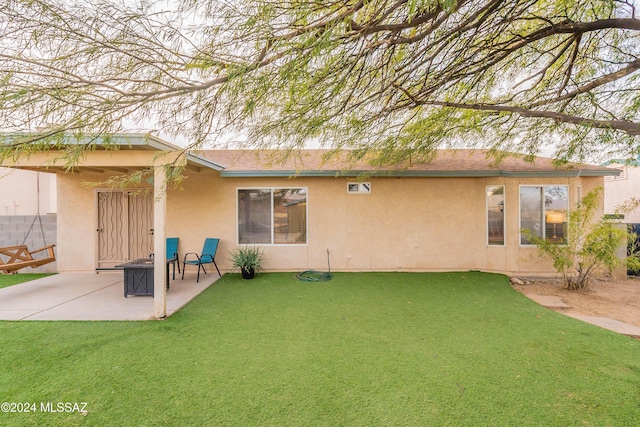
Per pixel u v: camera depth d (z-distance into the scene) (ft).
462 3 7.77
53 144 8.11
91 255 26.22
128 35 6.97
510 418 7.82
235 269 26.58
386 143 16.94
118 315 15.67
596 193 20.89
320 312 16.30
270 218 26.89
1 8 6.06
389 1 7.41
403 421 7.73
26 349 11.71
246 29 7.02
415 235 26.99
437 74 11.36
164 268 15.33
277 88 8.03
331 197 26.91
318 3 6.97
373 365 10.57
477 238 26.68
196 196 26.61
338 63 8.34
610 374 9.93
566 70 13.73
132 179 11.28
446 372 10.11
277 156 13.50
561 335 13.12
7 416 7.89
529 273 24.77
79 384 9.37
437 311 16.42
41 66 6.67
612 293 20.27
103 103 7.34
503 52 11.75
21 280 23.61
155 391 9.04
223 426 7.58
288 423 7.68
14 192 33.01
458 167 26.30
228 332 13.56
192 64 7.48
